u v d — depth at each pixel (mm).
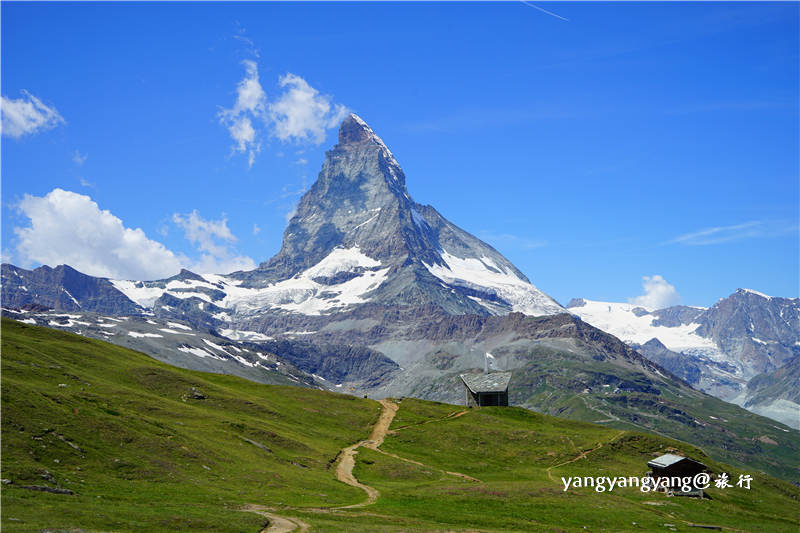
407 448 187875
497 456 186250
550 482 154875
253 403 199500
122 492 102125
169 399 183000
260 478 128125
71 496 93500
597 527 122500
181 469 120938
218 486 117125
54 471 103125
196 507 99750
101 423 126438
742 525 137875
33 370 158750
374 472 157250
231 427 161000
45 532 75312
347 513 111375
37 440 110750
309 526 96000
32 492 90688
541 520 122875
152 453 123750
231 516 96000
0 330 197125
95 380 172000
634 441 197000
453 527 109250
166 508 95562
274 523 96938
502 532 109312
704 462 187750
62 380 159625
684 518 138125
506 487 144375
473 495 136750
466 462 178500
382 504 123750
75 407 130375
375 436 198500
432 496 134000
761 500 164625
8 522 76438
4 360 159750
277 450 156250
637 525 126688
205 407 186375
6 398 120188
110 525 83188
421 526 106562
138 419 137250
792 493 176750
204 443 139125
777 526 140500
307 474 141000
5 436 108062
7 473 95688
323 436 187125
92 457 113500
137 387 189250
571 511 130375
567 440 196875
